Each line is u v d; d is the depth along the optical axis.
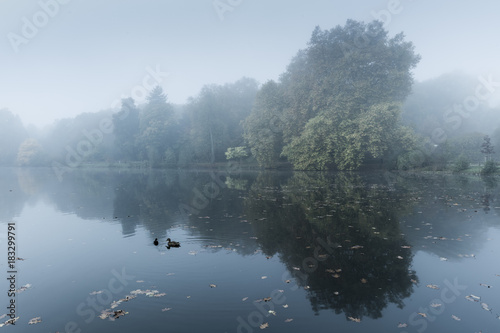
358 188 19.47
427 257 6.79
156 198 17.45
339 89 37.56
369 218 10.68
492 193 15.97
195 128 60.94
